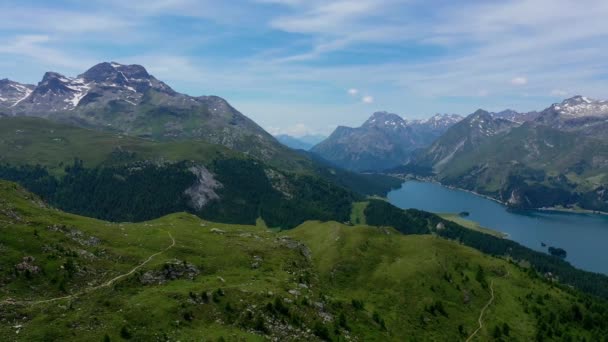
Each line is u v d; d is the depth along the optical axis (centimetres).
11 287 9200
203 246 14500
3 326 7981
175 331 8919
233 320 9938
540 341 14400
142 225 16125
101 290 9931
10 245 10488
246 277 12775
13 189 14775
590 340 15225
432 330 13838
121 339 8225
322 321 11362
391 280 16412
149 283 10912
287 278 13675
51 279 9856
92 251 11769
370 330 12331
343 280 16188
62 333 8025
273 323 10288
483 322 14825
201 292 10475
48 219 12950
